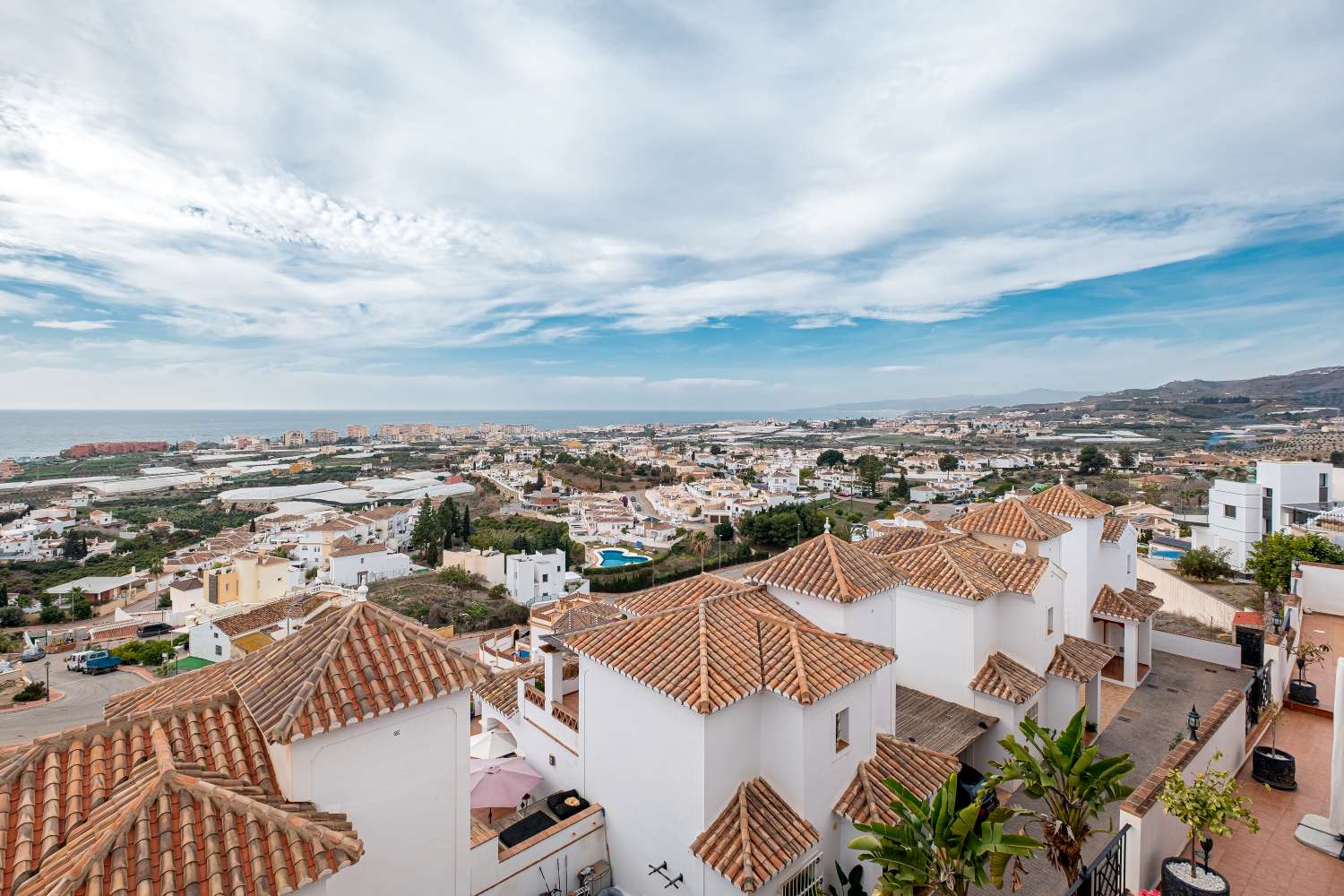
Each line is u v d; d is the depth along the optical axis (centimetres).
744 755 1336
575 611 2897
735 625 1514
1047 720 2166
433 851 1134
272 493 16025
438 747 1138
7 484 17850
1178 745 1264
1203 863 1052
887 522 8506
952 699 2083
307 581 8138
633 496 15025
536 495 13875
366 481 18338
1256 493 5091
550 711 1697
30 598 7906
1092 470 13100
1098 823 1742
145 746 991
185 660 5150
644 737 1381
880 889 908
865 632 1698
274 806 902
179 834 805
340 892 1016
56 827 834
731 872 1170
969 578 2067
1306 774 1440
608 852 1477
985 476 14825
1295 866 1133
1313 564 2834
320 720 978
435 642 1198
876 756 1527
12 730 4138
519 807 1702
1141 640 2772
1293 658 2067
